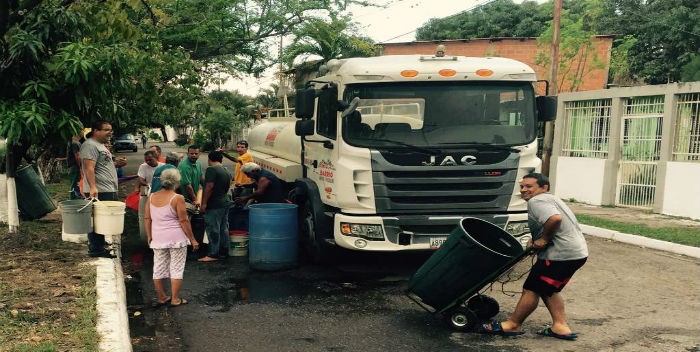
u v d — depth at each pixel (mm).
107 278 6531
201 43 21109
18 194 9469
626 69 30844
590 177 14703
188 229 6387
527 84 7602
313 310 6293
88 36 8945
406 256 8875
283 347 5211
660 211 12766
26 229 8930
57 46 8289
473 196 7285
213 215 8508
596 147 14836
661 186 12734
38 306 5488
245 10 21031
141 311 6289
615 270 8055
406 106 7328
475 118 7406
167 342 5352
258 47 22469
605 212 13148
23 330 4852
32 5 8352
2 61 7945
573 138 15625
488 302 5805
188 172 8898
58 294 5875
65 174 20109
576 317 6055
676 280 7523
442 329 5699
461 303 5543
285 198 9766
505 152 7297
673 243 9305
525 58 31281
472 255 5293
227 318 6027
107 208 7242
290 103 11625
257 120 15023
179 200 6336
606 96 14180
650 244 9586
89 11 9008
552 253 5195
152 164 9961
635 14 31781
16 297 5770
